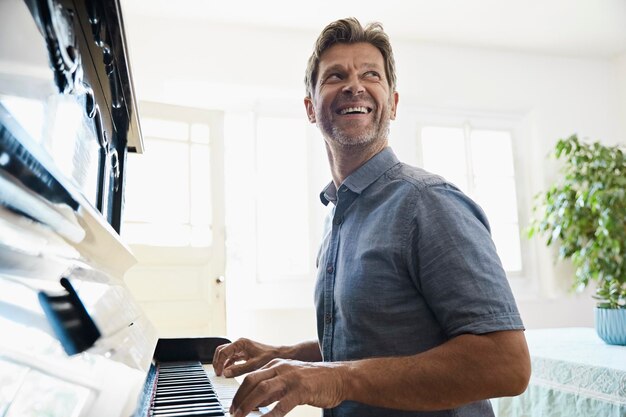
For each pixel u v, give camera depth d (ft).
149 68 9.34
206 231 8.86
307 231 10.15
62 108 1.72
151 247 8.42
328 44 3.73
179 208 8.71
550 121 11.43
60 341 1.34
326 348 3.35
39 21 1.42
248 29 9.89
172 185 8.71
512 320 2.57
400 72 10.72
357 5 9.29
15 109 1.23
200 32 9.64
